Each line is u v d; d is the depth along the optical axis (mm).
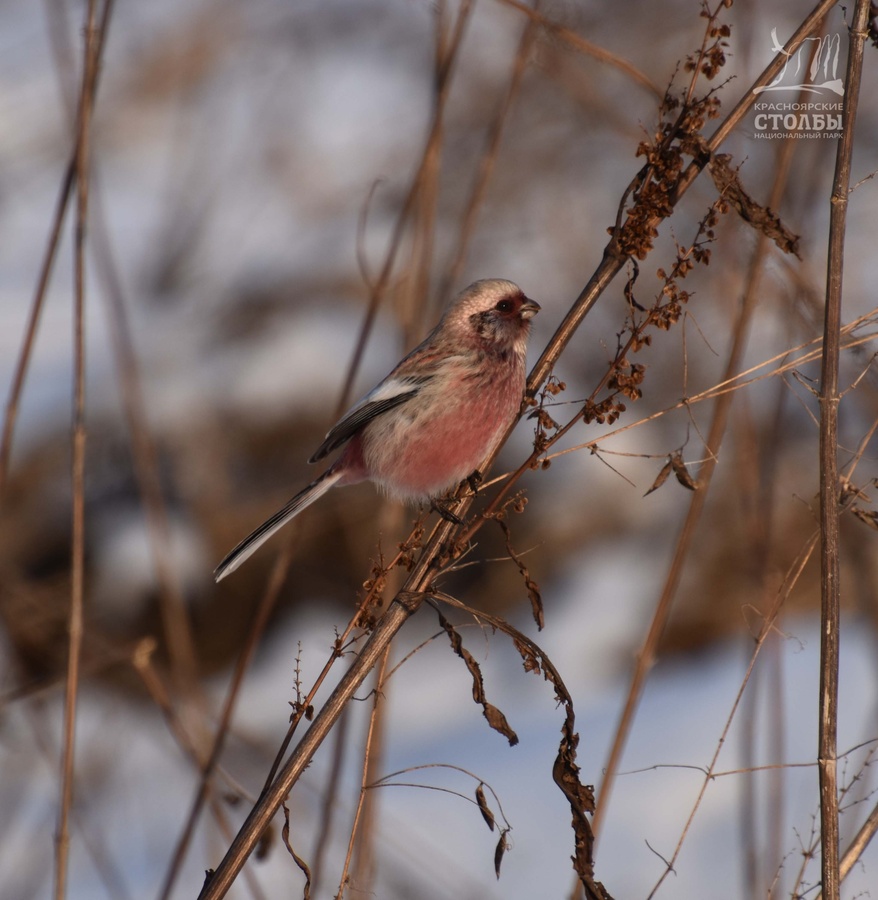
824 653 4652
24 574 13508
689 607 12594
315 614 13547
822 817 4594
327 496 13602
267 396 14320
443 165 17594
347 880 4539
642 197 4988
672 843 8930
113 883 8008
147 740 10820
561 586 13398
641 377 4859
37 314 7301
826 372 4676
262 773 9719
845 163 4660
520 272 15742
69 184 7309
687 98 4965
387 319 15070
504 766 10469
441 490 7262
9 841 9305
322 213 17688
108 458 14055
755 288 6852
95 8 6855
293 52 21141
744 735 7160
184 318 16047
